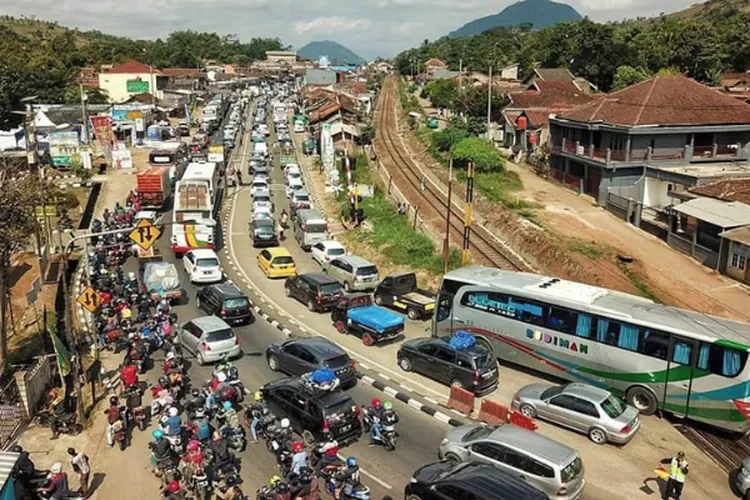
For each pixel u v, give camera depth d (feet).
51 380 83.82
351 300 105.70
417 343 88.79
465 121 281.33
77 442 71.36
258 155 265.34
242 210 192.44
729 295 107.45
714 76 303.27
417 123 329.52
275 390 72.95
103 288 113.09
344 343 99.86
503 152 241.35
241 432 69.31
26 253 136.05
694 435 72.69
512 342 88.48
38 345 96.58
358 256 143.95
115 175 228.02
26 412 75.31
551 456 57.52
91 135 280.51
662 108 158.81
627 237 136.87
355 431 69.56
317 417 67.51
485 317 90.99
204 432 67.10
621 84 286.25
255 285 128.67
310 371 82.48
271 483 58.39
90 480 64.03
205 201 154.40
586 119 170.50
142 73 425.69
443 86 412.16
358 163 256.11
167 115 377.71
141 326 96.68
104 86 424.46
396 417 70.28
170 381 79.00
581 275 116.47
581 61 310.86
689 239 127.34
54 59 458.50
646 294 107.45
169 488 59.26
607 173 158.51
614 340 78.54
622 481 63.36
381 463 66.28
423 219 170.19
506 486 52.21
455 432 65.77
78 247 141.08
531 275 94.94
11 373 86.38
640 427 74.08
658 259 124.06
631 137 154.30
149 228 90.63
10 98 331.77
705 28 314.14
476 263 132.46
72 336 93.97
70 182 211.00
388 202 191.42
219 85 582.76
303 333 103.91
